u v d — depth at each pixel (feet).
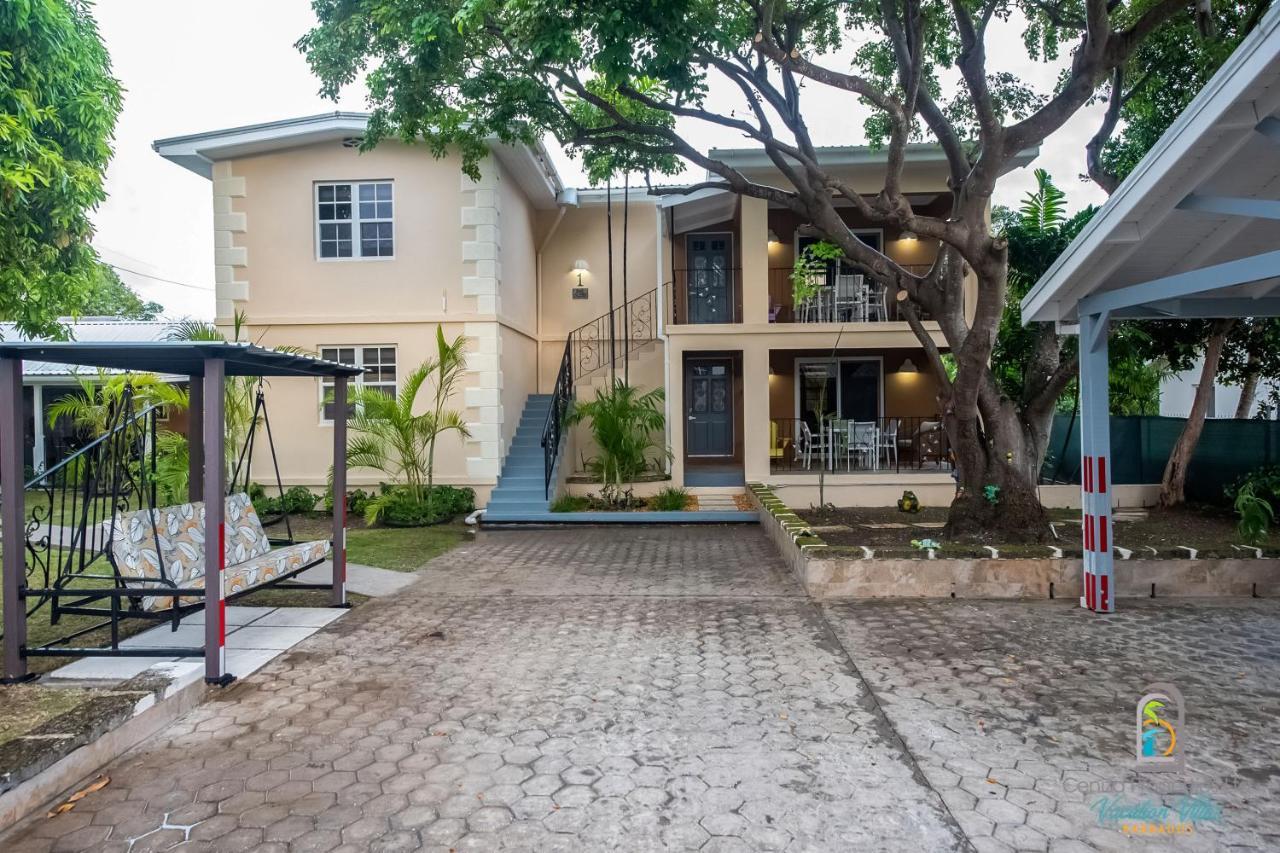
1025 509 26.50
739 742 12.99
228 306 40.93
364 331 40.91
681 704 14.74
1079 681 15.66
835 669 16.62
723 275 51.55
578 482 42.68
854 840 9.97
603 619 20.97
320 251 41.04
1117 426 39.99
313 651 18.17
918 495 40.47
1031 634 18.95
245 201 40.86
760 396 41.19
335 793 11.35
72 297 27.20
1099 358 20.88
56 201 25.17
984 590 22.90
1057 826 10.27
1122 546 23.27
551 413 41.39
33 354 15.64
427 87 26.45
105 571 26.55
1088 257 19.25
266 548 23.03
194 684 14.80
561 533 35.91
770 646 18.37
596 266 51.65
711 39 22.67
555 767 12.13
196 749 12.89
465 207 40.47
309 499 39.55
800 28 27.30
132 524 18.30
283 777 11.87
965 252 24.89
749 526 37.32
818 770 11.93
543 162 44.01
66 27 24.06
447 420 38.75
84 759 11.84
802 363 50.88
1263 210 15.61
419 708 14.64
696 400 52.70
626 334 46.11
